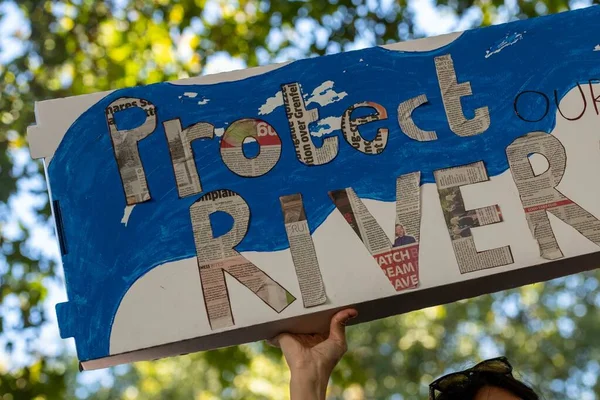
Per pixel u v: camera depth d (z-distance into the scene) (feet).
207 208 8.29
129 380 43.75
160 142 8.47
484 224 8.24
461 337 38.60
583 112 8.57
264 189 8.35
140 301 8.05
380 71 8.70
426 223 8.25
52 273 21.97
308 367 8.00
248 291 8.08
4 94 22.57
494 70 8.71
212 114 8.55
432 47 8.78
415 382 37.22
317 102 8.60
